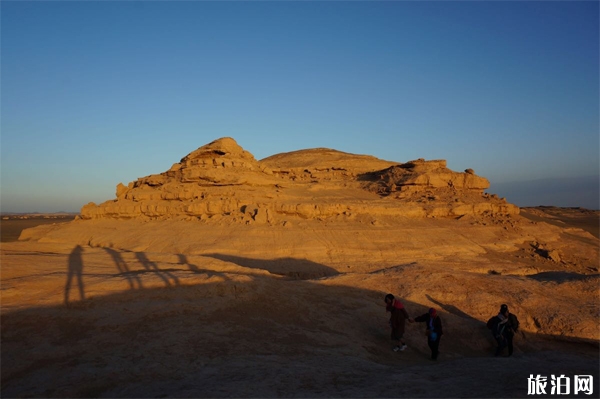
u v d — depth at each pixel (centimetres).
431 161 5038
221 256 2945
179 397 769
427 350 1414
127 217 3922
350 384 912
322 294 1755
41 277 1385
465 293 1822
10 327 1061
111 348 1033
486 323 1614
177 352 1041
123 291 1324
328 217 3684
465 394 830
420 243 3338
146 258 1919
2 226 7988
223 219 3569
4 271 1428
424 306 1716
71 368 919
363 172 5869
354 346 1280
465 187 4719
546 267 3150
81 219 4131
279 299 1524
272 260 2933
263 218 3497
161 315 1242
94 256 1906
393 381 934
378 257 3100
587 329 1556
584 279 1972
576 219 7531
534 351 1500
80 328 1112
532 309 1700
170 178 4247
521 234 3800
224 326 1236
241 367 977
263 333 1244
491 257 3284
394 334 1356
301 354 1131
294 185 4603
